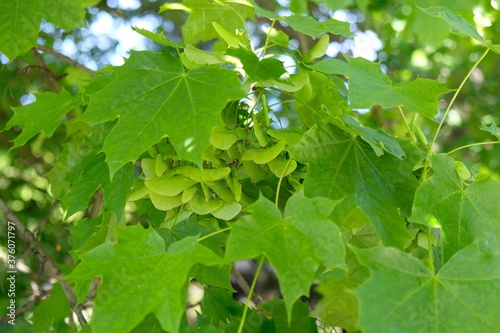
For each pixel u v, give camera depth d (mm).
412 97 517
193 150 469
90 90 594
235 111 564
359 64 542
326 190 495
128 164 564
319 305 818
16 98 1331
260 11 600
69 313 921
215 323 762
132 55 542
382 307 402
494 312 420
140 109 509
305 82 562
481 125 590
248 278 1567
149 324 681
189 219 560
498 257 443
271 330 641
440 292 424
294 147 499
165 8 713
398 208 509
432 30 1351
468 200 499
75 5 801
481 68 1750
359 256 417
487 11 1319
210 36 753
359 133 504
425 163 533
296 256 413
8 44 797
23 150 1200
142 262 429
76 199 613
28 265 1123
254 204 434
